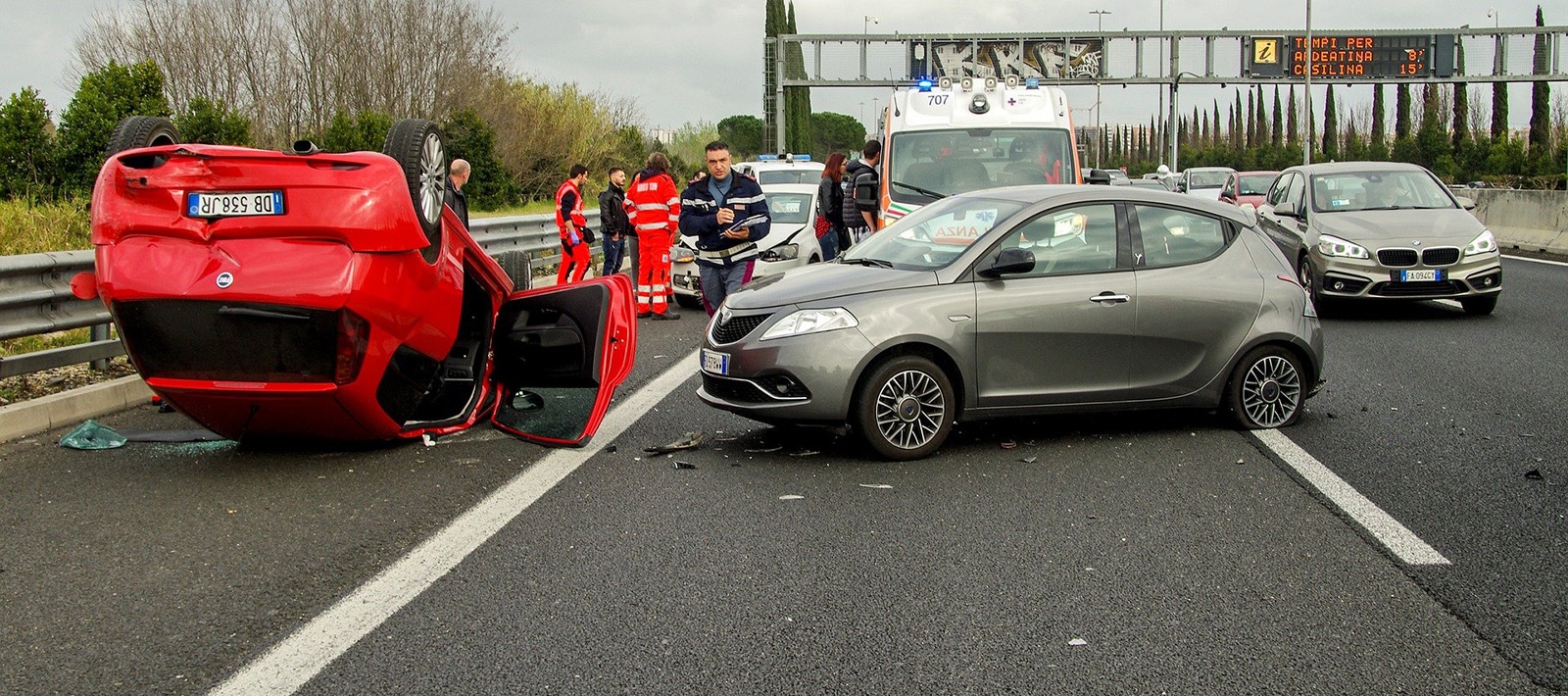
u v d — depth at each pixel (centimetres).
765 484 644
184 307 606
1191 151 10681
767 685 388
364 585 481
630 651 416
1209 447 730
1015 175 1402
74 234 1446
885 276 714
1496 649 419
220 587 478
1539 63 5053
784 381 689
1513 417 818
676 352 1145
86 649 415
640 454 715
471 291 785
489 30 3519
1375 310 1466
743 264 1105
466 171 1228
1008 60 5128
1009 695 381
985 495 623
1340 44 5044
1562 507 596
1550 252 2273
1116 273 737
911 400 694
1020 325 711
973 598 469
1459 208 1445
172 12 3016
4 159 1783
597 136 4031
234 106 2992
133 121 671
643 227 1420
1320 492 625
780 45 5166
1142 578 493
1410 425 792
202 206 607
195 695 379
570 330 779
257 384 626
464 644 421
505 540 542
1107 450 724
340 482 643
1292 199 1540
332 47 3191
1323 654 414
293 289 603
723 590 477
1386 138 8425
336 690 383
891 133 1435
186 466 675
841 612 454
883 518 581
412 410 714
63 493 614
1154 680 392
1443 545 536
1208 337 754
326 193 610
